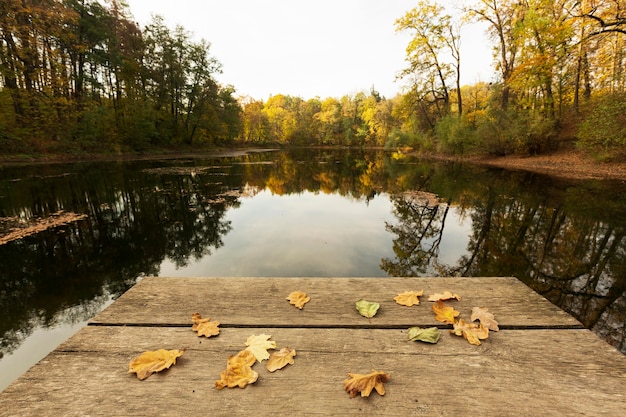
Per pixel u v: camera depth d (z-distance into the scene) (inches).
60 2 795.4
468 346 49.5
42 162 736.3
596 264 172.2
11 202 339.9
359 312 60.1
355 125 2261.3
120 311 60.2
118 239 230.2
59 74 820.0
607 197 315.3
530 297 64.9
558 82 587.5
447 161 817.5
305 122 2492.6
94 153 881.5
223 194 409.4
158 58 1139.9
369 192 432.1
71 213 299.9
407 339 51.8
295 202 372.5
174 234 242.4
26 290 152.7
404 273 167.2
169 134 1227.2
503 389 40.7
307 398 39.5
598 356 46.6
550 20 514.6
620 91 454.3
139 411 37.3
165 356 46.2
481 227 254.2
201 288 69.8
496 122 687.7
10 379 94.3
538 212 281.1
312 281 73.3
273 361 45.9
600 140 471.5
